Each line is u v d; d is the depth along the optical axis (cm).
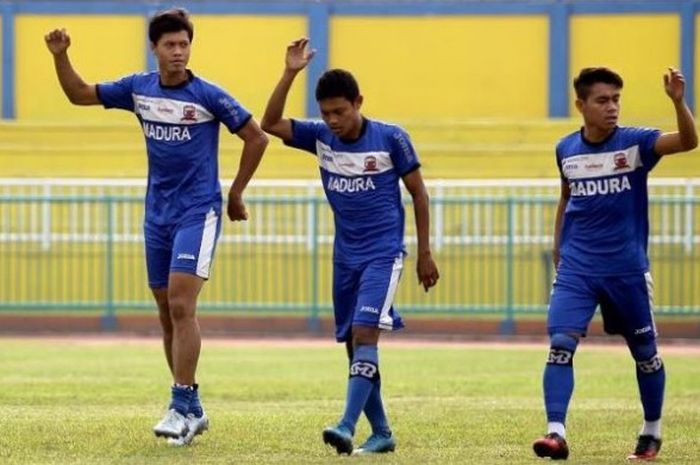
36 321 10294
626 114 11994
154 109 3928
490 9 12112
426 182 10475
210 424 4450
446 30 12156
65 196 10200
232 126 3962
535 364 7619
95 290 10281
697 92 11956
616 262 3700
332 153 3825
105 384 6134
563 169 3762
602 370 7194
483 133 11831
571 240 3753
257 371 7056
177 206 3944
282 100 3878
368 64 12200
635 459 3747
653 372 3803
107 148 11788
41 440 4003
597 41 12044
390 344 9388
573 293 3706
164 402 5322
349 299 3866
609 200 3697
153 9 12181
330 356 8181
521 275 9981
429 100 12175
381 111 12194
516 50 12106
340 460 3616
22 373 6800
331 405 5269
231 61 12181
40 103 12238
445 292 10056
